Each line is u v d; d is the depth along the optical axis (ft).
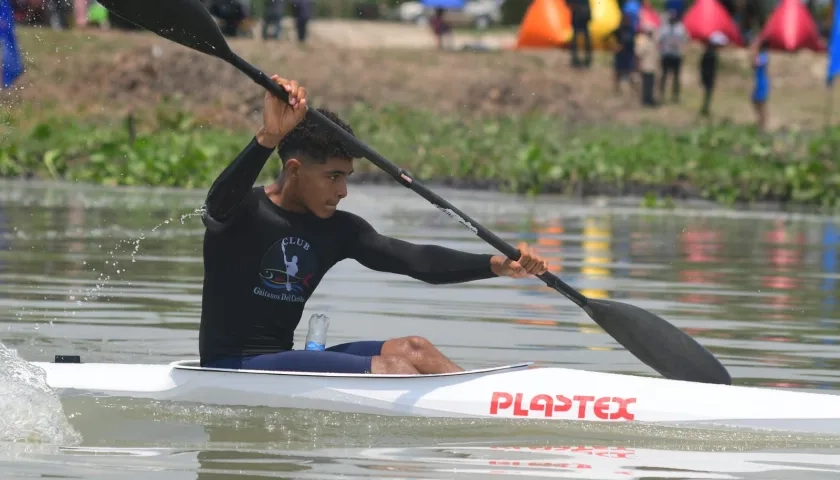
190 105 335.47
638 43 444.96
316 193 71.77
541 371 72.18
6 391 70.59
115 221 174.81
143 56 350.23
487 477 58.70
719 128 342.44
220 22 401.90
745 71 471.62
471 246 152.76
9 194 217.36
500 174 268.21
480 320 104.12
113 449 62.80
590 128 356.38
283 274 72.74
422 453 63.00
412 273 74.38
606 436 67.15
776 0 530.27
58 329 95.86
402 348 74.38
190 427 67.21
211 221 70.54
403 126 319.06
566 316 106.93
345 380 71.00
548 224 189.57
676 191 257.96
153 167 247.09
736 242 172.35
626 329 78.69
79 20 374.02
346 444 64.49
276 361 72.74
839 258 154.92
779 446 65.98
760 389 71.00
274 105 68.03
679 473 60.08
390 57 410.52
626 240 169.78
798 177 254.88
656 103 413.80
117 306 106.52
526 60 431.84
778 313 110.01
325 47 410.52
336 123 73.67
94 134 284.00
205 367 72.74
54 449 62.69
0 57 276.41
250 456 61.82
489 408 70.13
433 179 265.34
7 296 110.32
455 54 429.79
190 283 120.06
